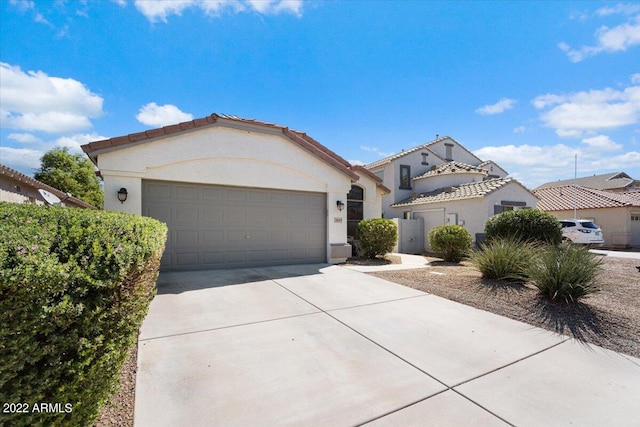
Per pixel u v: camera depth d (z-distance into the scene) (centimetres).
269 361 355
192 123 839
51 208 233
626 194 2356
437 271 930
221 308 541
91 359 184
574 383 318
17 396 156
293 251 1019
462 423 253
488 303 587
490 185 1695
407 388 304
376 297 632
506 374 334
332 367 344
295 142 991
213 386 302
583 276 572
